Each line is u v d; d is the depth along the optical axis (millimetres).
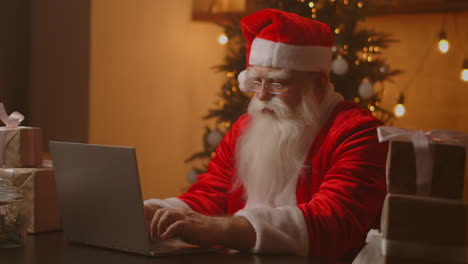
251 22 1850
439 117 4648
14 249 1365
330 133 1735
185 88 4797
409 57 4719
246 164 1817
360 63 3336
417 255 1054
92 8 4012
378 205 1577
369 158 1619
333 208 1500
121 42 4227
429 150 1071
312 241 1443
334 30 3305
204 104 4961
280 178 1765
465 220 1038
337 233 1476
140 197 1278
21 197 1415
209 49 4977
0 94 3730
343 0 3383
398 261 1062
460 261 1041
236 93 3668
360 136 1666
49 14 3953
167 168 4688
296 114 1775
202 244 1353
